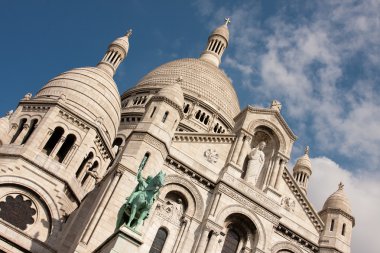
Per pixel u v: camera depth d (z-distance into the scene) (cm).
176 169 4316
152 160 4134
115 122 5859
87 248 3588
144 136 4228
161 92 4650
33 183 4850
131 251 3000
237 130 4859
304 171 7431
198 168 4425
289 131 5050
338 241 4656
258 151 4759
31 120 5316
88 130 5369
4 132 5150
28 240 4381
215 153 4594
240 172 4516
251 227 4347
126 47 6881
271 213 4431
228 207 4266
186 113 7394
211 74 8406
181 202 4241
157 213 4091
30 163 4922
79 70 6003
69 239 4078
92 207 4006
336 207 4941
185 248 3994
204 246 3978
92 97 5678
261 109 5034
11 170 4822
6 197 4719
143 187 3356
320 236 4703
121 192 3875
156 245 3981
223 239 4197
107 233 3688
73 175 5088
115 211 3784
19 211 4722
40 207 4809
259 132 5041
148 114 4475
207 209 4225
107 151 5600
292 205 4738
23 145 5022
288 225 4588
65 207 4906
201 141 4603
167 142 4312
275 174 4738
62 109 5353
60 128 5288
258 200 4431
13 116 5394
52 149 5144
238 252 4253
